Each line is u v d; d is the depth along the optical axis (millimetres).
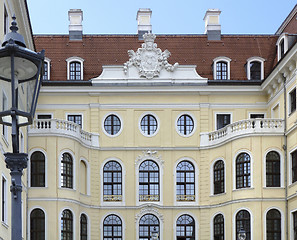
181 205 51562
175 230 51281
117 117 52812
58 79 53031
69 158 49094
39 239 47375
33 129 48688
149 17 57906
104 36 57156
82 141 50906
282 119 48188
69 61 53469
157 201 51812
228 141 49875
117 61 55156
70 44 56000
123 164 52125
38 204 47719
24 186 45438
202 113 52719
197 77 52781
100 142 52312
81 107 52656
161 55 53031
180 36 57250
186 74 52938
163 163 52219
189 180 52031
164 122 52750
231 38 57125
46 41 56031
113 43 56594
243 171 48469
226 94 53062
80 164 50938
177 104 52906
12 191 12891
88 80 52594
